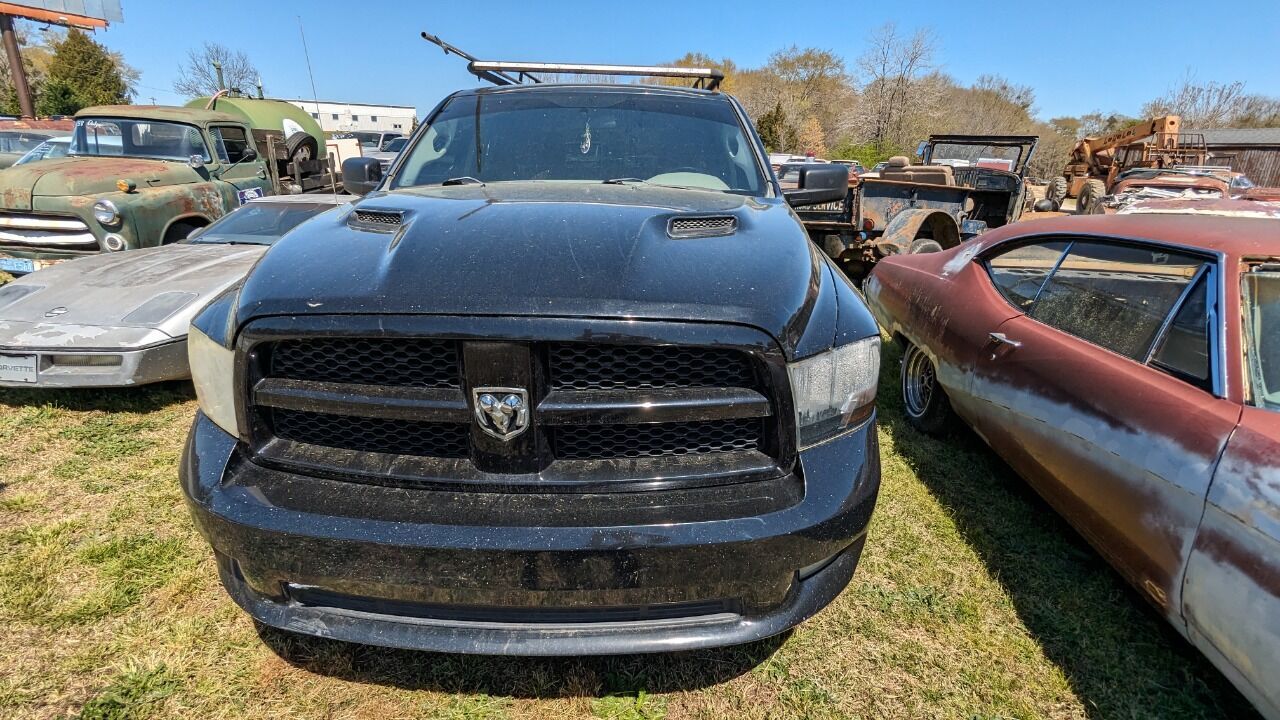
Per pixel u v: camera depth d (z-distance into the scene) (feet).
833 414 5.57
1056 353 8.61
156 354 12.43
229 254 15.79
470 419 5.01
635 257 5.48
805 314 5.44
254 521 5.09
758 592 5.30
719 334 4.97
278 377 5.33
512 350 4.86
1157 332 7.52
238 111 33.40
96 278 13.93
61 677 6.42
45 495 9.63
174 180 22.27
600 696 6.48
